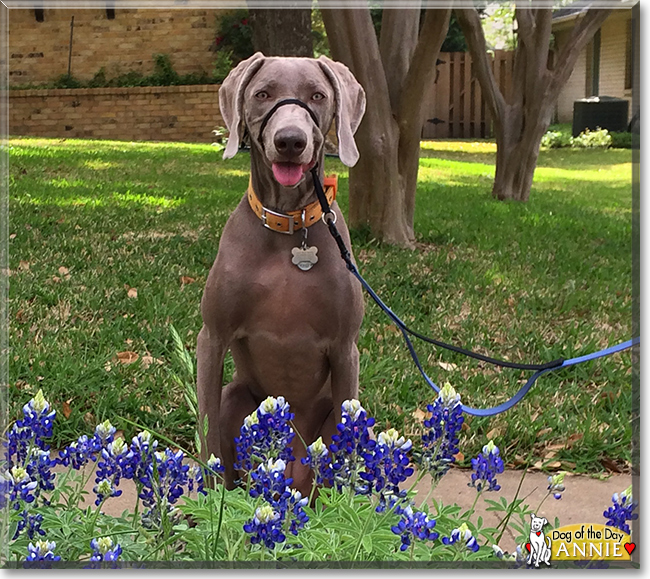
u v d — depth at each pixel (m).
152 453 1.93
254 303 2.58
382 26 6.65
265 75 2.52
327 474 1.93
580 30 9.67
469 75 18.64
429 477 3.15
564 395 3.93
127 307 4.74
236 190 9.31
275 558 1.88
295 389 2.72
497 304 5.18
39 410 1.98
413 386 3.94
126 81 17.00
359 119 2.72
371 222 6.68
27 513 1.92
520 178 9.96
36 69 17.23
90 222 6.97
